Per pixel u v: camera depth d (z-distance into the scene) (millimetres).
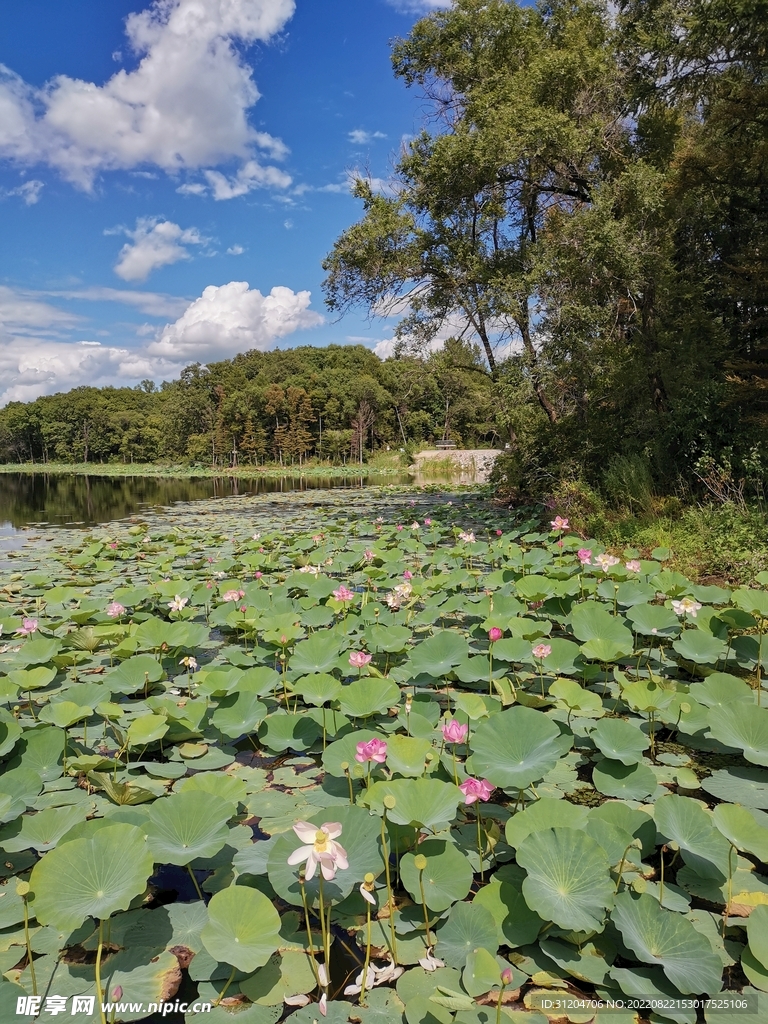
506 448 13805
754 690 3303
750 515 6297
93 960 1667
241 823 2266
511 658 3451
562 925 1557
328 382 56062
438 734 2889
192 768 2686
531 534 7684
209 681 3156
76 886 1636
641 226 9562
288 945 1716
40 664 3855
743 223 11281
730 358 10641
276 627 4152
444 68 11984
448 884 1828
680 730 2695
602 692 3373
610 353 9828
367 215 12109
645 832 2014
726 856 1855
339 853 1548
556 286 9586
